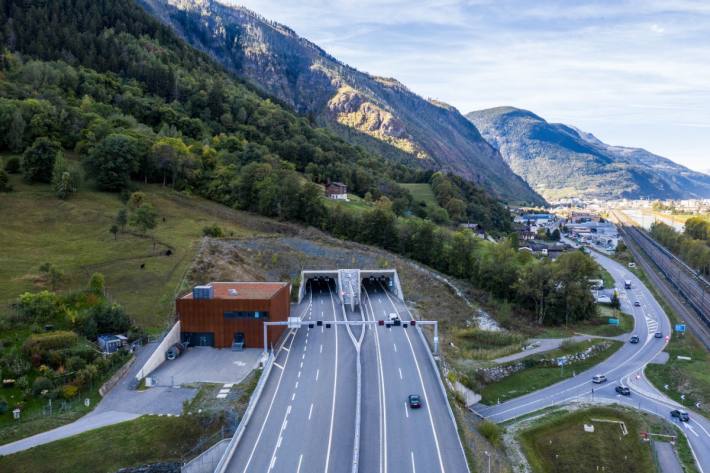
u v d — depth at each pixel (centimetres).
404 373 7975
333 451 5706
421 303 12325
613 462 7375
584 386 9694
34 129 15912
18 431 5838
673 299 16025
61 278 9544
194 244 12331
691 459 7362
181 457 5738
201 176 17438
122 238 12125
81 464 5444
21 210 12675
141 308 9188
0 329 7481
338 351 8844
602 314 14000
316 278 14825
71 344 7400
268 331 8869
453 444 5959
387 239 16000
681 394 9362
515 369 10125
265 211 16488
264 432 6106
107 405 6588
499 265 14325
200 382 7350
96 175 15150
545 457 7431
